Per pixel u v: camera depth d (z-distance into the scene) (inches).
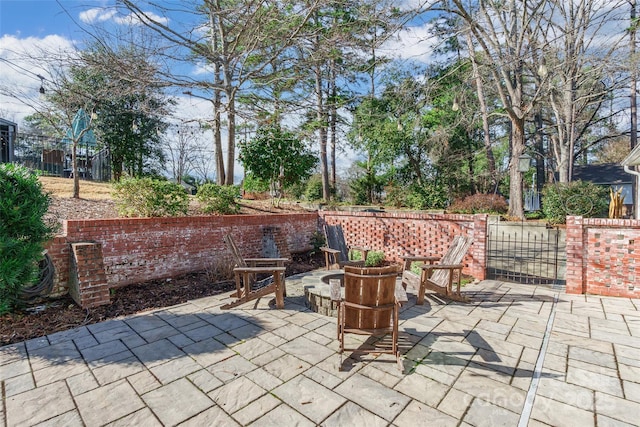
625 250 203.6
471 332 154.6
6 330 151.8
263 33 382.6
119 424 90.7
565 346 139.6
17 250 149.6
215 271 256.4
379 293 127.0
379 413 96.1
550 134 912.3
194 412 96.0
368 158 911.0
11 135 475.5
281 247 320.8
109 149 595.2
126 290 214.5
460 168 847.1
